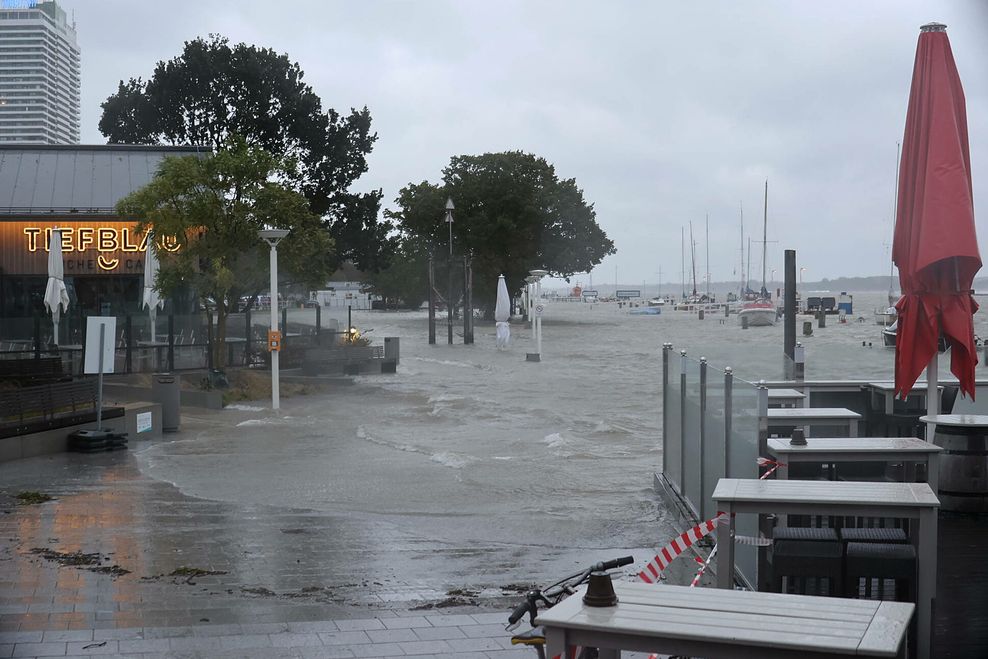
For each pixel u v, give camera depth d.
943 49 9.30
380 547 11.01
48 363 24.23
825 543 6.07
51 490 14.77
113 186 43.91
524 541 11.33
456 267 103.44
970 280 9.34
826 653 3.31
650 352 59.81
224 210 30.94
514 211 100.88
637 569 9.60
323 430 22.72
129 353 30.78
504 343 61.59
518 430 22.64
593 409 27.75
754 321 112.06
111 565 10.04
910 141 9.43
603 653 3.78
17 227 41.41
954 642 6.11
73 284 41.66
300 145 67.75
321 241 32.25
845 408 11.51
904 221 9.46
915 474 8.02
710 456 10.02
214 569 9.89
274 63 67.56
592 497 14.15
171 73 67.69
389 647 7.12
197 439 21.05
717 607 3.76
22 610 8.23
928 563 5.84
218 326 30.48
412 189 104.12
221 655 6.92
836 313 142.62
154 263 34.19
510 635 7.43
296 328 40.62
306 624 7.74
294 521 12.49
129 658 6.85
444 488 14.95
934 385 9.48
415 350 61.19
